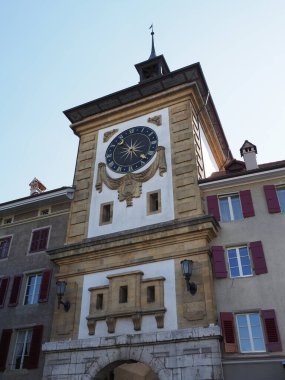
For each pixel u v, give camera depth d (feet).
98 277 71.46
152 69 114.32
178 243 67.82
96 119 97.04
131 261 69.67
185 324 59.72
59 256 76.23
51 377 64.39
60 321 69.46
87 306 69.21
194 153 79.00
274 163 79.51
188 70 89.35
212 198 73.41
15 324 74.28
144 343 60.44
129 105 93.35
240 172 72.90
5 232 91.56
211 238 67.87
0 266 85.15
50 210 89.20
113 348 62.69
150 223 73.46
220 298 61.67
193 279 63.10
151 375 95.91
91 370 62.49
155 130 87.15
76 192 87.20
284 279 60.59
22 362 69.92
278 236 65.10
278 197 70.64
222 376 54.34
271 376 53.26
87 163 90.94
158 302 63.16
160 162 80.28
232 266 65.10
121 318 64.64
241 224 68.59
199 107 92.43
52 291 75.25
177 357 57.72
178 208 72.84
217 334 56.75
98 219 79.82
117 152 88.63
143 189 79.15
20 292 78.69
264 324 57.36
